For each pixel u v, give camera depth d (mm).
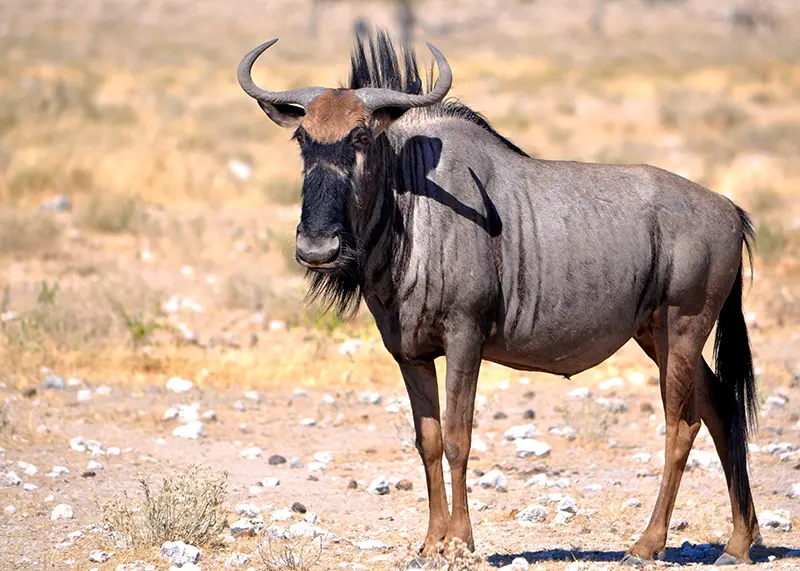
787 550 26500
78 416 38281
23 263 63719
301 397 42031
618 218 25172
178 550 25156
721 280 25875
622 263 24969
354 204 23109
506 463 34812
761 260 64375
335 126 22953
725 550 25562
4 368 42844
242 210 83000
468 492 32000
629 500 30656
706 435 37812
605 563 24672
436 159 24516
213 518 26984
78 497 30625
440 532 24609
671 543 27516
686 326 25625
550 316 24859
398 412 40031
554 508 30359
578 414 38312
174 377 43188
